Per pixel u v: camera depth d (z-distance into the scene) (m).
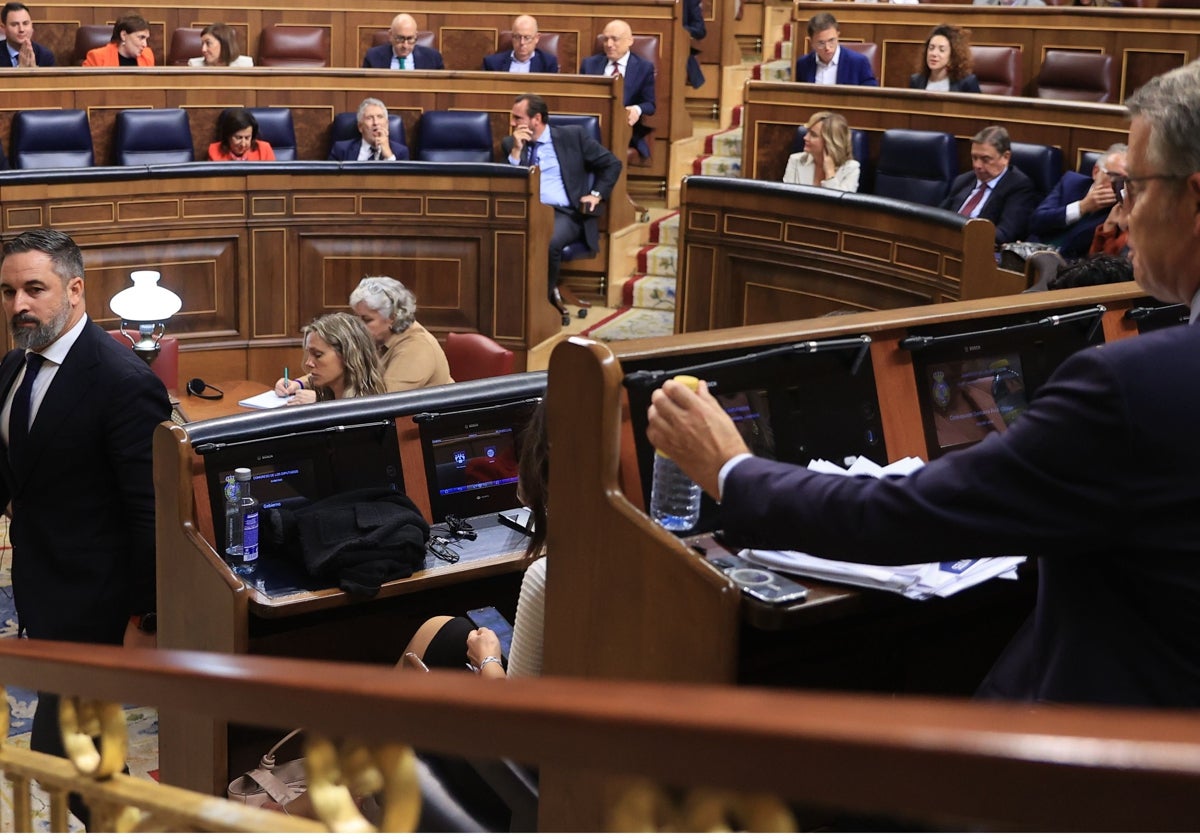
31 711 4.44
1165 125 1.37
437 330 7.97
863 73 9.15
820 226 6.33
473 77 9.01
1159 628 1.35
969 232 5.54
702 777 0.73
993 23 8.91
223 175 7.46
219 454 3.25
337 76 8.98
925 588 1.75
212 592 3.12
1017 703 1.53
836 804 0.67
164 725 3.49
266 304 7.73
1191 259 1.40
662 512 1.93
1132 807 0.57
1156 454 1.29
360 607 3.51
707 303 6.84
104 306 7.35
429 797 2.33
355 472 3.41
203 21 10.57
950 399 2.31
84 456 3.50
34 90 8.41
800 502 1.53
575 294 9.21
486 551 3.39
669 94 9.92
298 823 1.16
